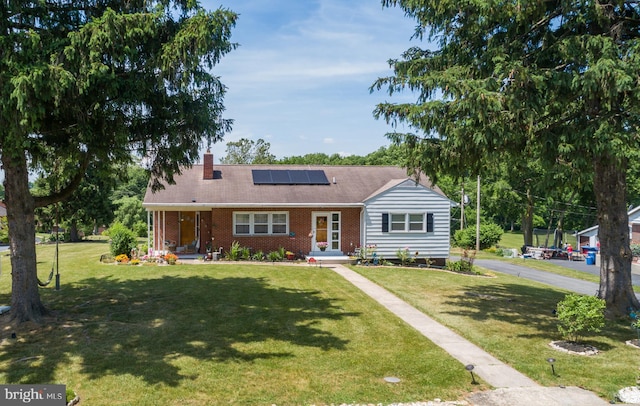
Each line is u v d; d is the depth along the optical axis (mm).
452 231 56750
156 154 11930
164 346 9398
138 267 20062
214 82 11055
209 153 24844
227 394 7164
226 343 9656
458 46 12383
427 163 12141
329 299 14211
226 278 17578
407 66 13320
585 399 7117
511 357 9008
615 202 12398
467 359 8914
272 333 10445
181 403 6836
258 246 23391
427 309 13078
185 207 22547
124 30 8828
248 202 22688
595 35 10711
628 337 10430
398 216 23641
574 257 33562
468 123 10172
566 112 12109
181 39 9195
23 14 9367
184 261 22062
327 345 9633
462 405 6898
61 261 22500
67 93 8805
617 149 9375
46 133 10234
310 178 25719
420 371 8227
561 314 9680
